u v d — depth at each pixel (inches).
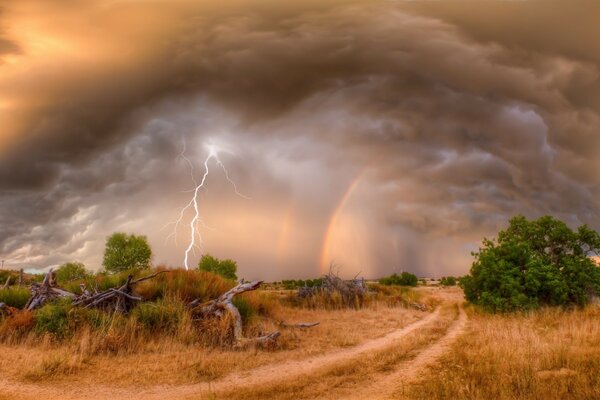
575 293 748.6
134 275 710.5
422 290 2016.5
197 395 317.1
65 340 460.1
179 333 498.6
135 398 311.4
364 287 1108.5
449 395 288.0
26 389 325.4
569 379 300.4
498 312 763.4
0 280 1202.0
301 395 314.5
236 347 482.3
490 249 844.6
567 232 807.1
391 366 397.4
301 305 968.3
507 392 281.7
